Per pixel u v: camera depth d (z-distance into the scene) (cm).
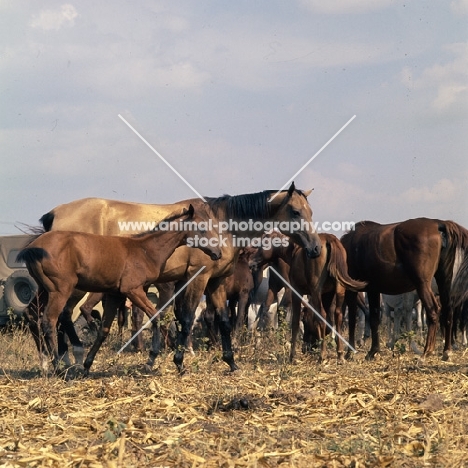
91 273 1023
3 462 609
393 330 1698
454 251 1246
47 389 923
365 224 1388
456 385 968
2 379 1015
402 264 1273
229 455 629
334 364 1265
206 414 816
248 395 886
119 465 598
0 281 1791
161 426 755
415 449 663
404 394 910
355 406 850
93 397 898
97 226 1166
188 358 1308
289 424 766
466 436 696
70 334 1141
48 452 634
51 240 1008
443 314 1280
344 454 641
